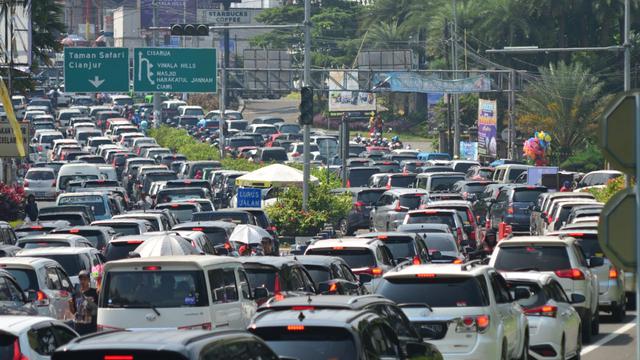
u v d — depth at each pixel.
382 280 35.75
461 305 34.72
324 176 125.94
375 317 25.91
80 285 49.16
